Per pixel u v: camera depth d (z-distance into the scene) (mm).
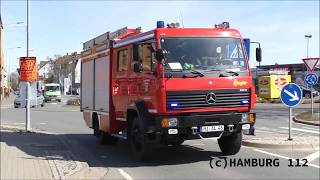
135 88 12016
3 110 41500
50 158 12406
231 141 12281
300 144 13578
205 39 11266
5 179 9320
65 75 109000
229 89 11180
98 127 15477
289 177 9539
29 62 20750
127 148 14859
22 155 12922
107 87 14172
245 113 11367
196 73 10930
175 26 11367
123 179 9695
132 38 12312
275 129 20859
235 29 11672
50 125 24688
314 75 26438
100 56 14930
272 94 53562
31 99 21031
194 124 10859
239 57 11477
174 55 10969
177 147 14406
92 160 12328
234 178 9539
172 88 10766
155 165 11328
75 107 46500
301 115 27984
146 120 11258
